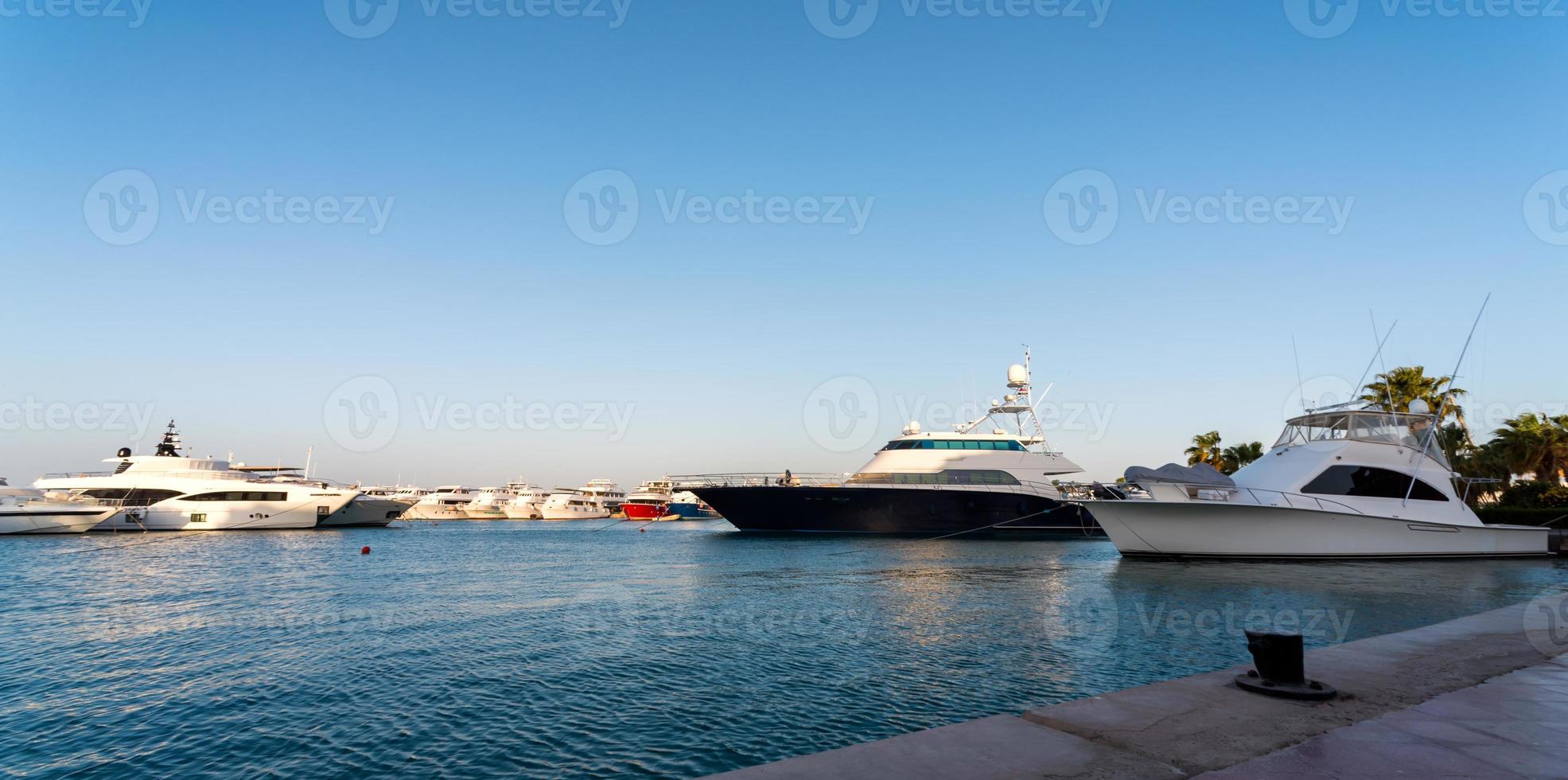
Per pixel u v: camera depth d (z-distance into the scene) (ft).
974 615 63.26
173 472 198.90
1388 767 15.51
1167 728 18.42
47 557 127.54
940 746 17.07
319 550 150.10
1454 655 26.91
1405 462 99.14
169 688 42.52
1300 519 94.48
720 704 38.83
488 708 38.40
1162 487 98.73
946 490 148.66
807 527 160.35
